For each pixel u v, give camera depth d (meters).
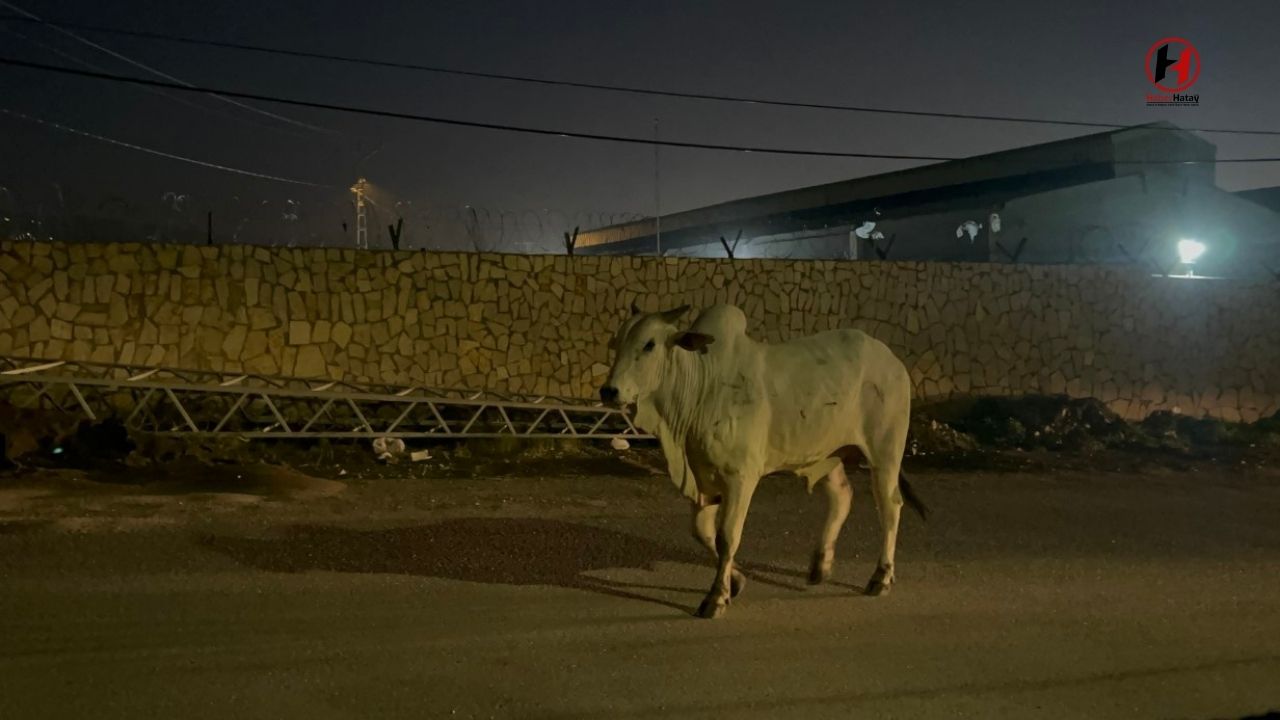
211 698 5.35
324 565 8.09
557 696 5.63
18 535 8.42
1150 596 8.52
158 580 7.45
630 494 12.09
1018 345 19.66
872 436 7.95
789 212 27.81
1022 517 11.80
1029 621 7.59
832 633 7.03
